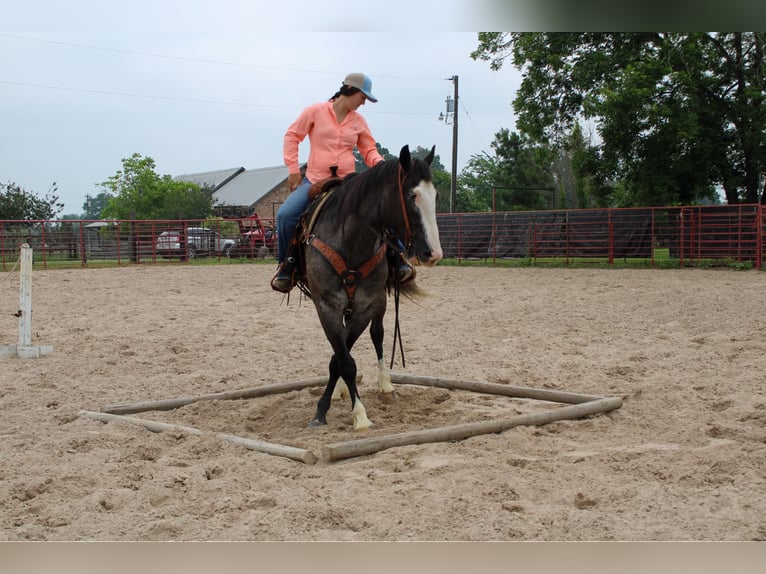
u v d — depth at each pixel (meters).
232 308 13.30
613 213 22.23
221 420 5.59
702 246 21.02
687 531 3.26
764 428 4.93
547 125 27.33
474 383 6.34
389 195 4.73
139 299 14.73
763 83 23.78
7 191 32.28
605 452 4.45
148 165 44.97
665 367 7.23
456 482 3.89
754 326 9.56
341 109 5.59
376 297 5.23
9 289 16.67
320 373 7.56
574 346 8.78
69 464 4.35
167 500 3.81
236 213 52.78
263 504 3.69
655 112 22.52
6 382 7.08
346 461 4.41
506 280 17.86
